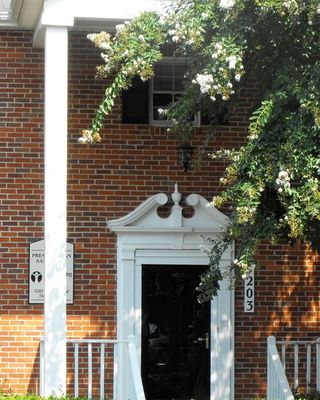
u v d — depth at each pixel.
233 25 17.20
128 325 22.67
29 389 22.33
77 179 22.73
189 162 22.92
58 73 19.72
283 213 17.41
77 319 22.59
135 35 17.62
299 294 23.28
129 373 20.44
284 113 16.97
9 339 22.36
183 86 21.27
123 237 22.75
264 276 23.16
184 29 17.22
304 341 21.50
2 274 22.39
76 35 22.78
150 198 22.75
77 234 22.70
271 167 16.66
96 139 17.73
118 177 22.88
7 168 22.53
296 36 17.48
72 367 22.39
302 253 23.27
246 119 23.16
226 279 22.88
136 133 23.00
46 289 19.38
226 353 22.94
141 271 22.86
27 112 22.64
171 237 22.88
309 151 16.48
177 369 23.05
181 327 23.08
